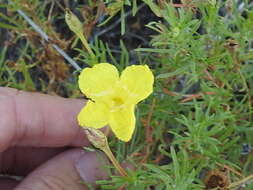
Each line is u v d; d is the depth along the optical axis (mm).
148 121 166
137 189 147
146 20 221
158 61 176
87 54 175
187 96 166
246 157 177
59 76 202
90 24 175
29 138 166
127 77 125
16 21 210
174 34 144
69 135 167
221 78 160
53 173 158
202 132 145
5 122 154
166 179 138
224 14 198
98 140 134
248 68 164
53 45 185
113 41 225
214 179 151
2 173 191
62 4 225
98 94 127
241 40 154
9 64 199
